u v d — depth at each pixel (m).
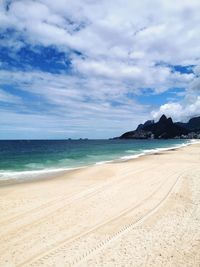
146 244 6.82
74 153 45.19
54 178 17.38
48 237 7.35
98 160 31.14
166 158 30.09
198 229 7.77
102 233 7.59
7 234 7.57
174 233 7.49
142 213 9.35
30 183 15.51
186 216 8.91
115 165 23.03
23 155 40.41
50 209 9.91
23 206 10.30
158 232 7.59
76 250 6.54
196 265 5.78
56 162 29.11
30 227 8.09
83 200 11.20
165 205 10.24
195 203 10.38
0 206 10.30
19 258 6.18
